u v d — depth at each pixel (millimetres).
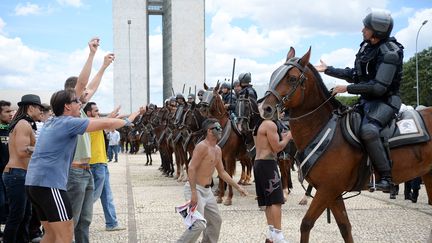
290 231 8055
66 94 5090
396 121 5781
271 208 6559
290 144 11195
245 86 11359
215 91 11117
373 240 7324
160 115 19094
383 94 5555
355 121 5520
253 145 11148
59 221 4863
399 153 5688
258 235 7797
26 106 6805
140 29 75500
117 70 75125
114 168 22312
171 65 77750
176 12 76875
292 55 5844
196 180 6035
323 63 6305
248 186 14766
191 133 13562
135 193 13328
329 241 7301
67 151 4961
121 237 7812
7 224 6492
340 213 5715
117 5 75250
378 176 5555
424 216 9242
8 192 6484
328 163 5430
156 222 9078
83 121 4902
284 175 11703
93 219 9461
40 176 4832
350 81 6105
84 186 6121
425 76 49781
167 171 18406
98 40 6168
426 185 6422
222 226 8531
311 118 5648
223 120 11078
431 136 5867
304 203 10914
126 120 5230
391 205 10617
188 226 5777
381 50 5512
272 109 5395
